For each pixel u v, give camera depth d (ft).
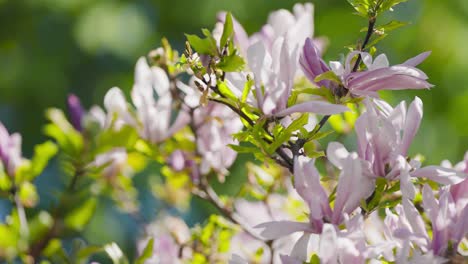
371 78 5.39
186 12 15.97
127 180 6.72
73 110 5.97
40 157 6.09
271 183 6.54
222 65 5.44
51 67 16.56
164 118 6.44
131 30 16.30
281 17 6.10
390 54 15.12
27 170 6.07
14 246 5.71
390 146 5.32
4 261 5.71
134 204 6.79
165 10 16.21
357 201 5.25
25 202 6.10
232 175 10.61
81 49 16.14
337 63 5.50
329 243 5.05
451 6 15.10
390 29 5.53
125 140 5.98
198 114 6.38
